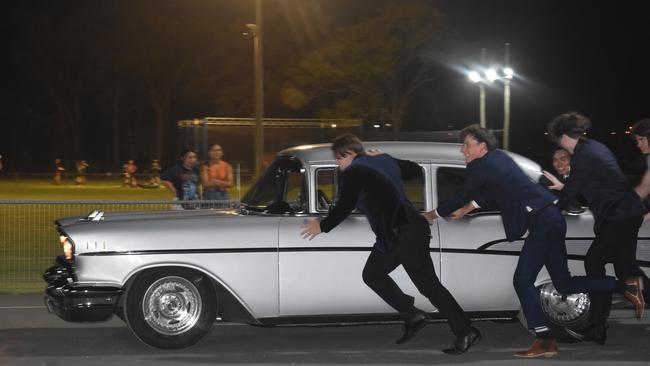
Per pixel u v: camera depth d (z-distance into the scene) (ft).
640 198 26.45
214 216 26.13
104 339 27.73
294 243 25.40
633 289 24.89
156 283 25.21
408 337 24.97
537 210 24.04
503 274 26.04
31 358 25.20
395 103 108.68
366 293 25.58
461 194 24.00
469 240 25.88
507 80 101.04
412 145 26.78
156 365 24.38
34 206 42.98
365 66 103.91
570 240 26.66
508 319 26.84
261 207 26.81
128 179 150.30
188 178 40.55
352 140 24.31
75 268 24.94
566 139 25.05
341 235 25.49
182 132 92.48
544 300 26.63
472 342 24.67
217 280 25.13
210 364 24.47
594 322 25.86
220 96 120.26
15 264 42.86
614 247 25.35
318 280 25.44
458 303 25.90
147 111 244.63
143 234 25.07
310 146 26.91
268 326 25.85
